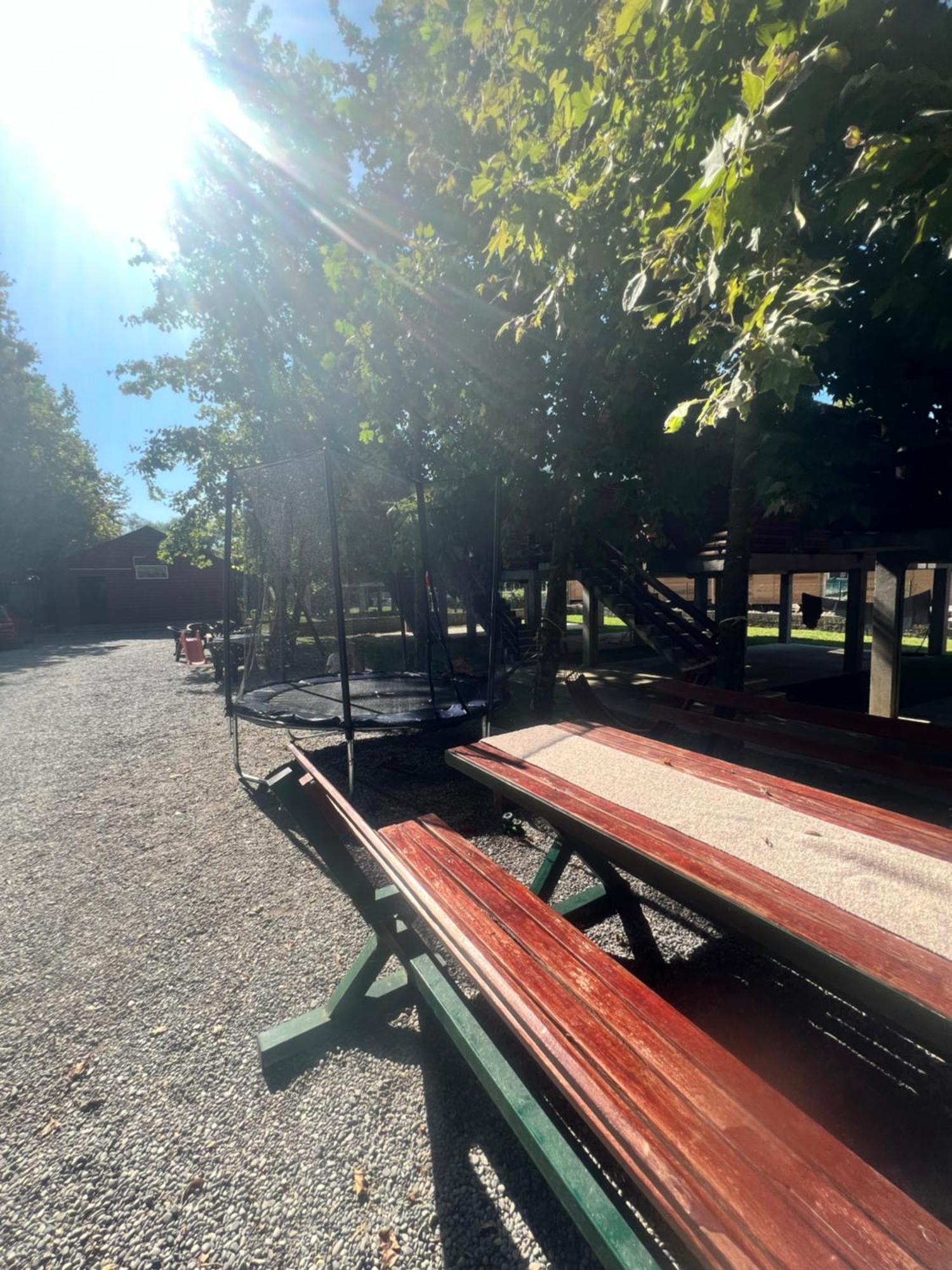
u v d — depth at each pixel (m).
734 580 4.95
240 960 2.62
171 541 13.87
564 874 3.33
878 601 6.02
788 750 3.54
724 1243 0.85
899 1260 0.81
